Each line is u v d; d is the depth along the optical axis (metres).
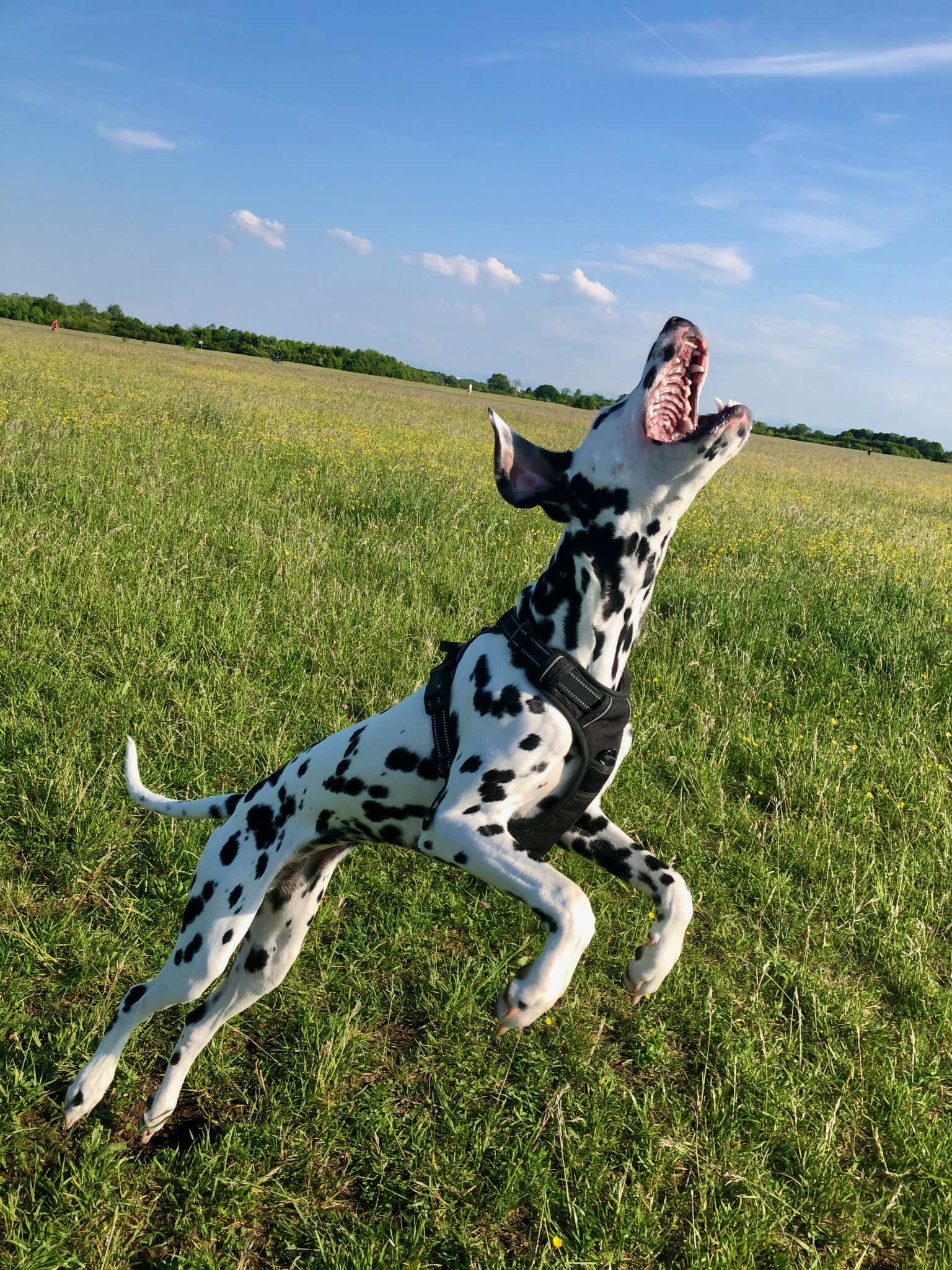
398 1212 1.21
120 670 2.27
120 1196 1.18
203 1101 1.33
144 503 3.66
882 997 1.63
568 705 1.16
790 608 3.45
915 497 11.48
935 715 2.68
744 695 2.58
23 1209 1.15
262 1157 1.24
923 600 3.71
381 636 2.67
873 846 1.98
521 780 1.15
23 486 3.73
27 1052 1.31
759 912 1.78
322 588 3.00
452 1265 1.15
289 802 1.31
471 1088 1.36
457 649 1.29
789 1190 1.26
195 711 2.10
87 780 1.82
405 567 3.38
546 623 1.21
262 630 2.67
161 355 21.50
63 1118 1.26
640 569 1.21
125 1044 1.28
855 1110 1.38
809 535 5.72
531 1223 1.21
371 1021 1.46
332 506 4.41
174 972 1.26
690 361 1.17
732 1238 1.17
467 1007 1.48
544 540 4.23
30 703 2.06
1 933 1.49
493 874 1.08
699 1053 1.46
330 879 1.70
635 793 2.06
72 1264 1.10
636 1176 1.26
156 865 1.70
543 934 1.64
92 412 6.58
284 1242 1.16
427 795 1.24
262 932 1.35
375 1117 1.29
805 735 2.39
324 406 11.94
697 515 6.07
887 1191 1.27
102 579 2.76
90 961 1.47
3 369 9.35
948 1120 1.38
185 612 2.62
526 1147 1.27
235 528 3.57
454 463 7.14
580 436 12.77
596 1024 1.50
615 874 1.25
